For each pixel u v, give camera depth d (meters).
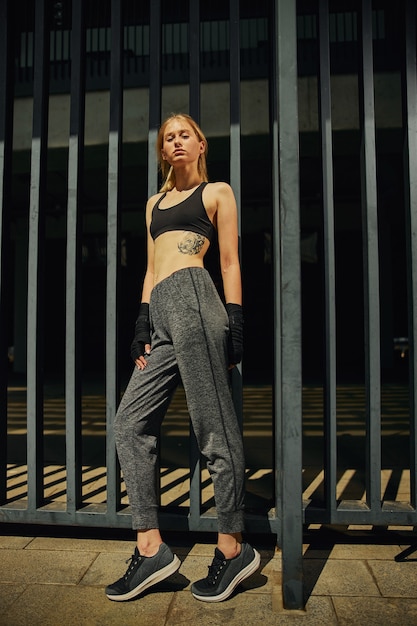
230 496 1.46
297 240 1.46
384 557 1.71
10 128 1.97
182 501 2.15
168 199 1.69
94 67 5.98
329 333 1.79
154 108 1.86
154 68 1.85
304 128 5.50
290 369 1.45
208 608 1.39
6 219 1.95
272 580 1.56
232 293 1.55
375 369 1.77
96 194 9.85
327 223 1.79
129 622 1.32
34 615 1.36
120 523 1.81
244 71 5.80
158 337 1.55
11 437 3.77
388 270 10.92
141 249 12.55
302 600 1.38
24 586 1.52
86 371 12.07
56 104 6.02
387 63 5.41
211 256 8.23
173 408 5.30
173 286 1.51
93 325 12.90
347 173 8.39
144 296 1.70
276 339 1.77
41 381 1.91
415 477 1.77
